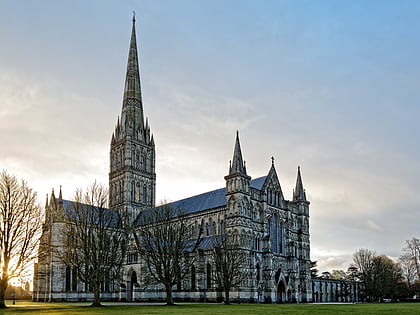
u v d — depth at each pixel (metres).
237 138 129.12
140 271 128.88
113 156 176.88
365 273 180.25
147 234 113.62
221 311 63.38
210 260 123.50
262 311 63.53
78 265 91.88
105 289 141.12
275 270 130.88
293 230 144.62
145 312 60.47
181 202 156.62
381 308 78.44
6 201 80.94
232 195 125.06
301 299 140.12
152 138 182.12
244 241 121.12
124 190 167.25
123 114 178.62
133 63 184.75
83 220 98.69
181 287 127.56
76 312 62.09
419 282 193.75
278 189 141.25
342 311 64.81
